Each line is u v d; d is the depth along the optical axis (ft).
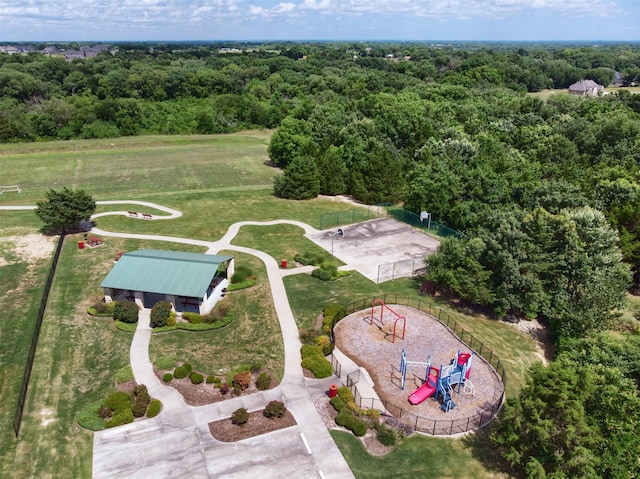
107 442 90.89
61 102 402.72
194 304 142.41
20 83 460.55
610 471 83.35
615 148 252.83
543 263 138.82
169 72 516.32
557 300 138.41
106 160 322.55
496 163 220.23
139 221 210.79
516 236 139.85
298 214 227.81
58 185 263.29
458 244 151.84
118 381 107.76
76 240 187.42
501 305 138.92
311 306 142.51
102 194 249.96
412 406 102.12
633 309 159.74
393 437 92.84
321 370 110.52
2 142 356.59
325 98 446.60
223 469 85.35
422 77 584.40
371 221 220.23
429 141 255.29
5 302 141.08
